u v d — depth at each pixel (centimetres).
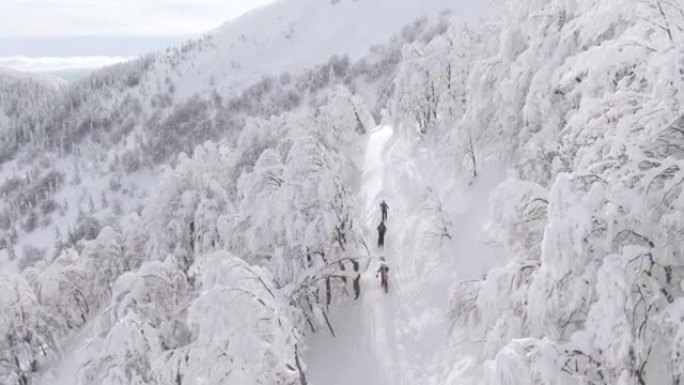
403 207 2436
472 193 2152
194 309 1271
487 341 1116
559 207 877
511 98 1731
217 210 2386
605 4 1038
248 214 2030
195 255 2320
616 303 794
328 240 1898
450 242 1991
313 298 1886
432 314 1742
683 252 844
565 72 1184
